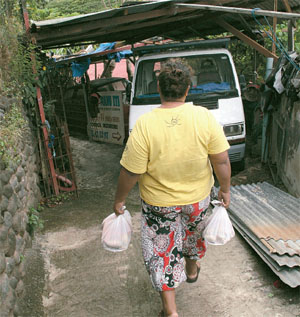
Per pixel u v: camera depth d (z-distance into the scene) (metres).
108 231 2.48
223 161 2.23
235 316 2.64
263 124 5.84
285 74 4.88
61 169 5.62
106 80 10.21
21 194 3.52
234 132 5.25
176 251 2.33
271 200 4.23
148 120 2.14
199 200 2.30
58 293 3.03
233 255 3.42
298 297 2.78
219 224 2.44
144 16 4.59
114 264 3.43
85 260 3.52
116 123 8.45
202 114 2.17
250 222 3.69
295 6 6.95
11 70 4.13
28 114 4.83
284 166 4.85
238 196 4.49
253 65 9.55
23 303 2.70
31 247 3.54
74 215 4.56
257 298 2.81
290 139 4.57
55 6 15.91
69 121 10.85
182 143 2.11
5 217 2.70
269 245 3.16
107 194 5.30
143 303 2.87
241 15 6.29
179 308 2.75
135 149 2.11
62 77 10.72
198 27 7.75
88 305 2.87
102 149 8.39
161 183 2.21
